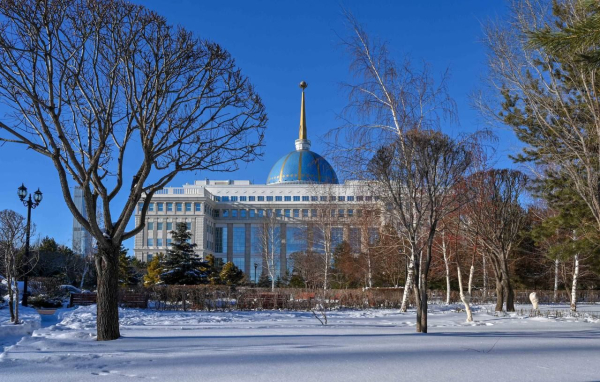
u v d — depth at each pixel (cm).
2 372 963
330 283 6122
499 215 3238
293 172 12719
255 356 1150
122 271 7256
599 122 1773
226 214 12325
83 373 945
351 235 5394
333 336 1642
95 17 1530
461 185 2253
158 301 3531
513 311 3353
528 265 5650
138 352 1215
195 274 5581
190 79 1697
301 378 896
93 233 1523
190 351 1237
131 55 1591
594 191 1947
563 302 5116
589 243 2311
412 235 1855
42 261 6266
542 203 3916
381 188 1973
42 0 1405
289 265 11244
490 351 1252
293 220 11900
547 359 1115
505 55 1986
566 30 954
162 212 11488
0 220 3847
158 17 1611
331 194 5672
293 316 2902
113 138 1711
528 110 2064
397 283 5809
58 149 1490
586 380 882
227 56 1745
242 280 8106
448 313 3244
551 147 2083
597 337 1644
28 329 2086
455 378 900
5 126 1421
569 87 1916
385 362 1066
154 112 1656
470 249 4166
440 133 1850
